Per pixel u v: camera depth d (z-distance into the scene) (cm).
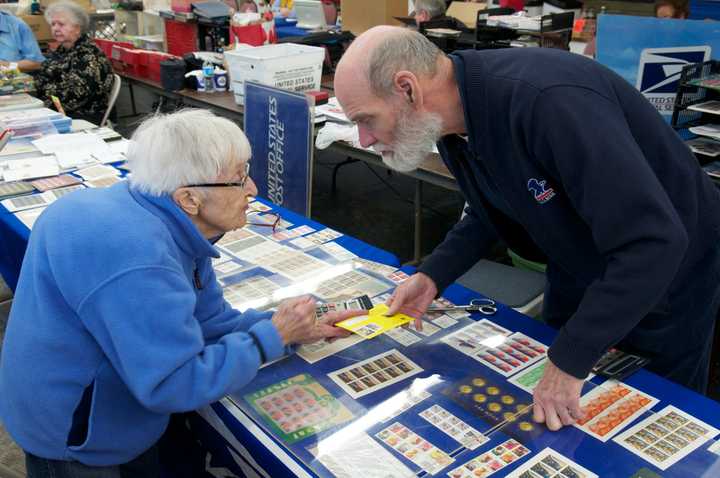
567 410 108
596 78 108
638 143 117
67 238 102
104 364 110
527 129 106
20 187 232
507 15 374
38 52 494
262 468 109
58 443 113
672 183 121
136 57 431
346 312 138
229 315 137
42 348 107
